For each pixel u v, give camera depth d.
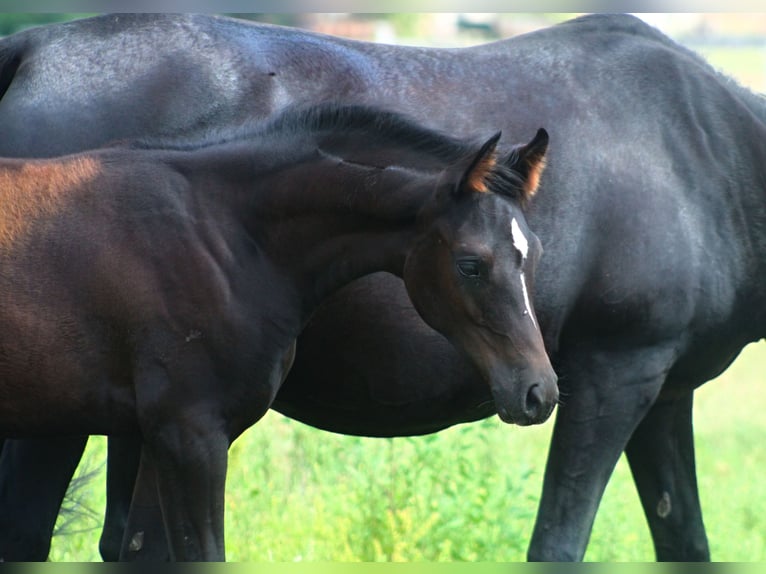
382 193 8.88
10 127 10.00
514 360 8.38
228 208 9.05
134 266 8.78
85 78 10.09
